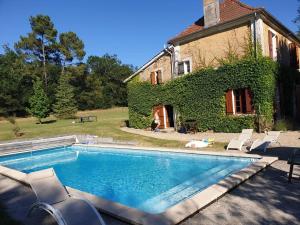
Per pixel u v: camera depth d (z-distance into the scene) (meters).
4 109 53.25
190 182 9.58
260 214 5.64
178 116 22.61
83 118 38.31
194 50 22.09
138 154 15.26
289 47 24.09
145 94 25.36
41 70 60.25
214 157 11.98
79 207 5.36
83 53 61.62
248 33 18.83
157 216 5.55
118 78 82.25
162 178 10.55
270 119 18.20
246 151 12.30
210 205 6.26
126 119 36.69
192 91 21.41
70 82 65.88
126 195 9.05
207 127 20.66
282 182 7.54
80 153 18.09
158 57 24.70
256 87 18.03
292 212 5.64
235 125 19.08
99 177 11.81
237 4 20.66
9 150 18.59
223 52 20.25
